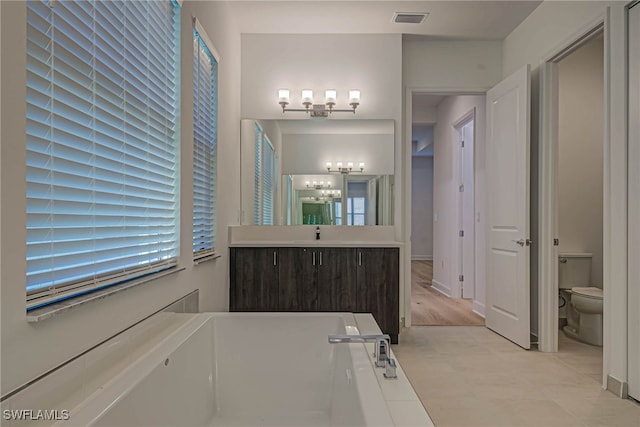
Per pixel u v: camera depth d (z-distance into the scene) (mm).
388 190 3930
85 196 1369
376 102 3914
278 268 3453
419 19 3568
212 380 2129
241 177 3922
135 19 1731
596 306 3318
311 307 3436
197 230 2674
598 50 3973
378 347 1567
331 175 3924
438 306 4867
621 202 2363
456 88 4027
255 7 3383
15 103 1024
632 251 2303
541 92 3293
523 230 3291
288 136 3920
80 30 1336
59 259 1235
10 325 1008
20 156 1041
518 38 3693
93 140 1411
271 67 3908
